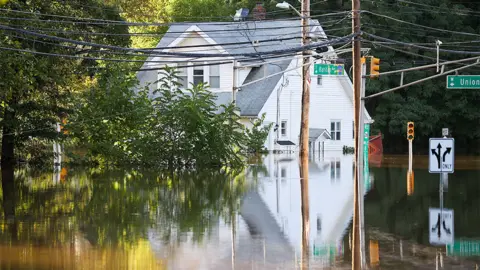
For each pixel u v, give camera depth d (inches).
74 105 3265.3
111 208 1942.7
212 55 2145.7
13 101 3088.1
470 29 5423.2
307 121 3678.6
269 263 1283.2
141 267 1250.0
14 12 2488.9
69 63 3043.8
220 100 4379.9
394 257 1331.2
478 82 2342.5
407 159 4249.5
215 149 3243.1
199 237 1530.5
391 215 1833.2
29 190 2342.5
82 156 3476.9
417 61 5388.8
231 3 5718.5
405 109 5369.1
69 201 2071.9
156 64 4429.1
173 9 5349.4
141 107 3250.5
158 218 1776.6
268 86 4503.0
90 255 1344.7
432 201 2105.1
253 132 3686.0
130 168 3198.8
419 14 5393.7
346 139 4904.0
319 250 1398.9
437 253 1366.9
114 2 3885.3
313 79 4729.3
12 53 2465.6
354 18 2485.2
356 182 2395.4
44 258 1316.4
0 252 1370.6
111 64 3307.1
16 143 3319.4
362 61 2541.8
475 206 1990.7
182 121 3213.6
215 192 2298.2
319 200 2112.5
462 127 5649.6
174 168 3196.4
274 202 2065.7
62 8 2992.1
